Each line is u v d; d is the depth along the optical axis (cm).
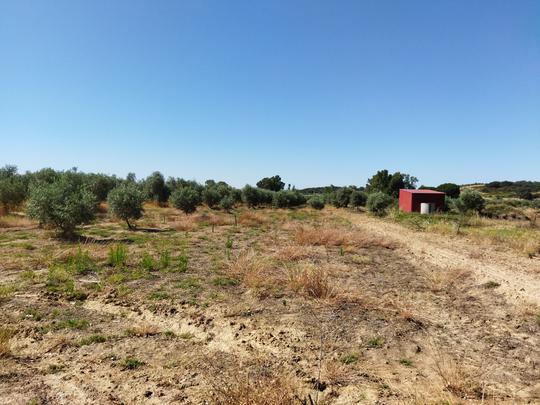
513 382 454
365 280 946
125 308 707
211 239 1595
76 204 1536
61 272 898
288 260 1156
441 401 404
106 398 402
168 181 4194
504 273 1028
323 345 550
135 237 1595
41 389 418
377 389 429
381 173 5538
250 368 475
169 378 447
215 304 730
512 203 3978
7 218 1988
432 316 690
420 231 2059
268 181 6669
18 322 617
